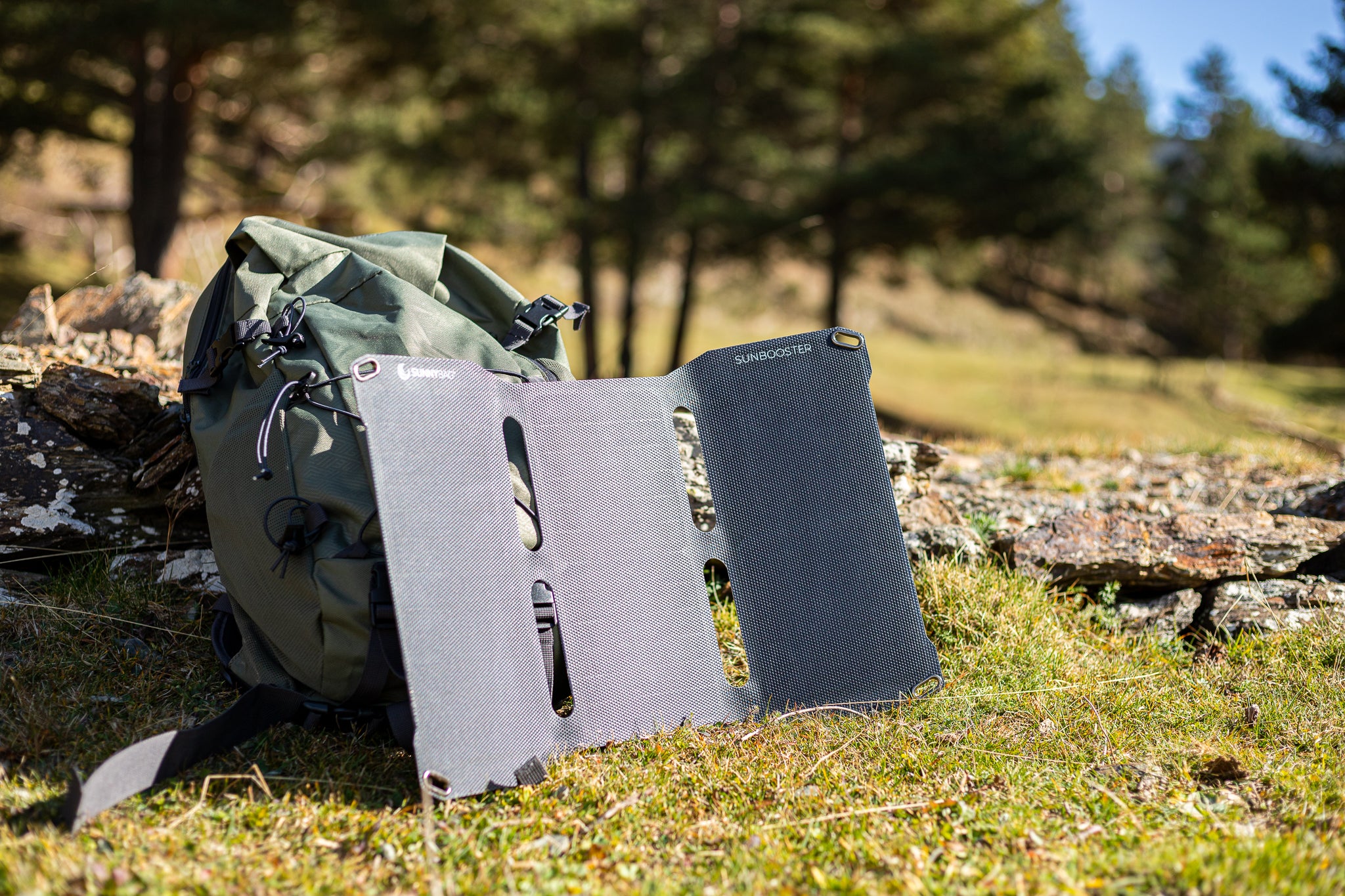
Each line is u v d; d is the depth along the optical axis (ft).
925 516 12.93
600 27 51.96
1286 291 128.06
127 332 15.39
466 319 10.30
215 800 7.76
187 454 11.21
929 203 55.42
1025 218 54.34
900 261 61.62
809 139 61.26
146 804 7.61
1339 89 52.47
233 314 10.34
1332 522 12.73
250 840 7.26
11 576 10.76
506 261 66.28
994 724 9.59
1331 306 62.85
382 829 7.42
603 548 9.10
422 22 42.93
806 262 61.26
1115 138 168.76
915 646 9.83
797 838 7.57
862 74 59.52
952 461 18.24
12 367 11.71
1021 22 58.44
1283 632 11.27
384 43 44.11
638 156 58.08
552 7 49.85
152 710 9.04
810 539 9.77
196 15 35.60
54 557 11.16
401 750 8.65
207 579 11.11
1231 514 12.75
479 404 8.55
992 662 10.62
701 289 72.84
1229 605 11.83
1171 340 164.66
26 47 37.55
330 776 8.17
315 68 49.83
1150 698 10.06
